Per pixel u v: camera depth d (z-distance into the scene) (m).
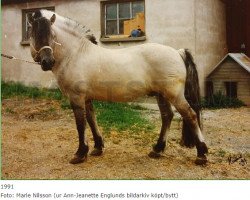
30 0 12.71
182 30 10.35
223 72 10.74
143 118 8.39
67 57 5.00
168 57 4.93
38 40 4.78
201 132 5.18
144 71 5.00
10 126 7.75
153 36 10.78
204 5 10.88
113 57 5.05
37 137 6.81
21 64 13.06
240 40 12.67
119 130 7.19
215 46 11.84
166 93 4.98
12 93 11.52
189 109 4.98
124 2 11.40
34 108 9.40
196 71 5.17
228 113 9.34
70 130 7.36
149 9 10.80
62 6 12.29
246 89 10.41
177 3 10.38
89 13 11.84
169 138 6.66
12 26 13.20
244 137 6.88
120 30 11.57
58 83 5.15
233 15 12.77
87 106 5.39
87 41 5.14
